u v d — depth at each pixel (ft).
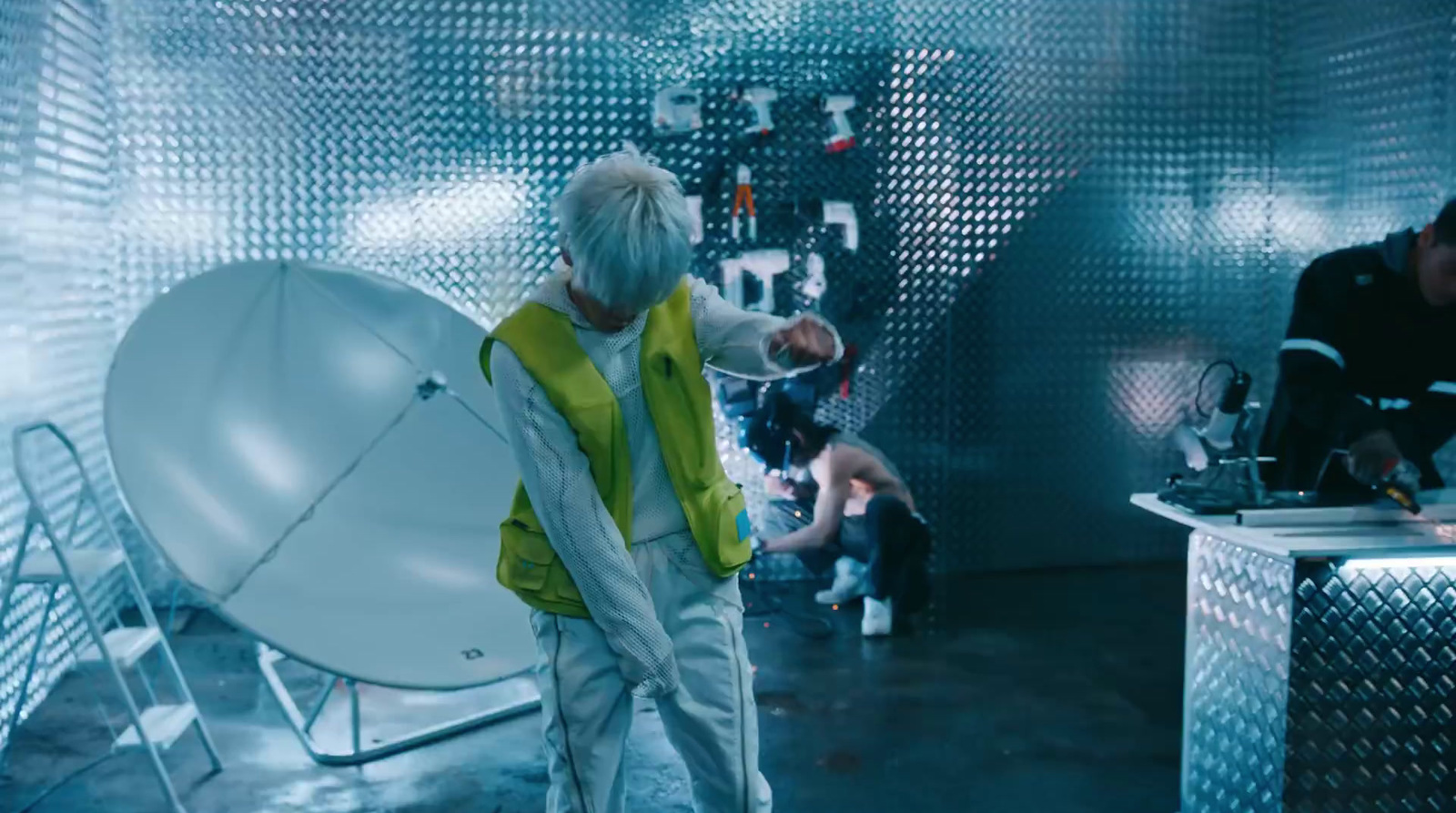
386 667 9.07
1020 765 10.69
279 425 10.85
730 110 15.70
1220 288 17.40
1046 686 12.73
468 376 12.07
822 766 10.64
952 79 16.29
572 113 15.44
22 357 11.72
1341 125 16.63
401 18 14.99
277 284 11.49
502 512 11.48
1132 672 13.19
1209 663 8.56
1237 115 17.15
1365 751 7.85
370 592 10.09
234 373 10.73
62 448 12.98
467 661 9.50
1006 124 16.52
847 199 16.16
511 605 10.44
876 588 14.33
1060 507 17.42
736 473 16.03
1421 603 7.82
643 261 5.49
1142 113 16.89
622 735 6.48
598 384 6.03
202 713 11.78
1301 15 17.08
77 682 12.55
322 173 15.06
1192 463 9.18
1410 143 15.37
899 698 12.34
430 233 15.34
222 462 10.17
